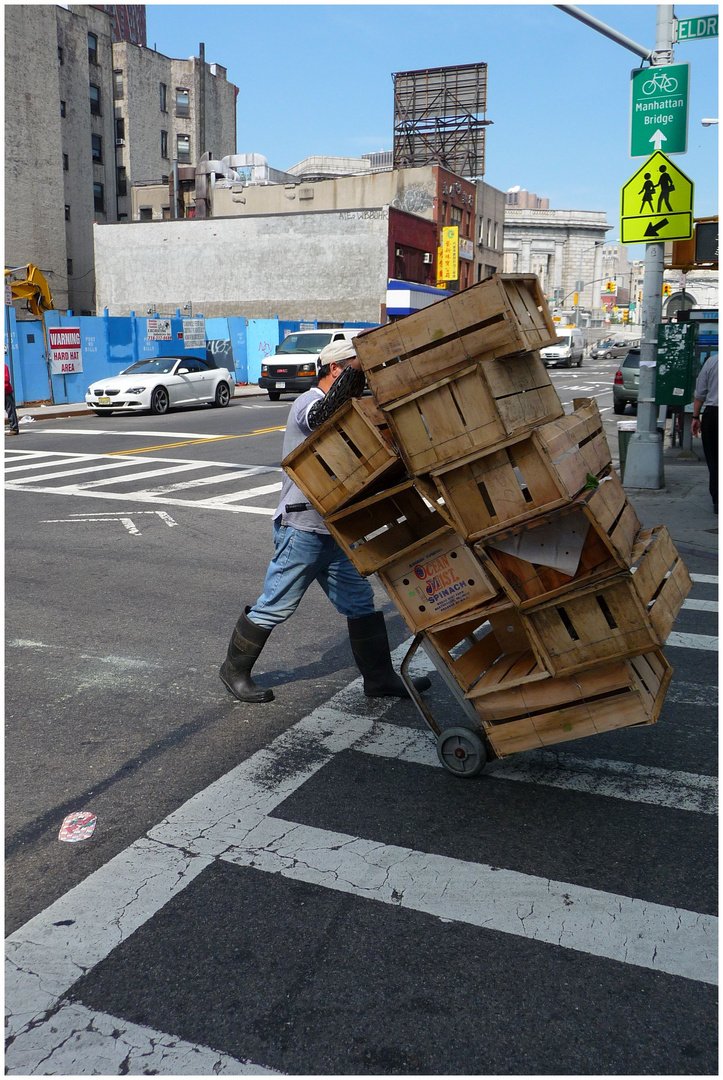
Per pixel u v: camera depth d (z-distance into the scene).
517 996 2.54
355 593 4.71
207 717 4.59
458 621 3.73
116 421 21.22
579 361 52.50
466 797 3.72
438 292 45.78
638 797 3.71
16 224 43.53
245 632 4.70
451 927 2.84
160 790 3.79
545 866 3.19
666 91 10.05
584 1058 2.32
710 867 3.18
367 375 3.51
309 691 4.97
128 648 5.66
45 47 44.56
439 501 3.68
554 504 3.33
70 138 51.44
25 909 2.95
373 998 2.53
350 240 42.28
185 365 24.25
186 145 64.62
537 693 3.65
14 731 4.42
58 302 46.38
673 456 14.79
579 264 105.69
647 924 2.85
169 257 45.44
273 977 2.62
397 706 4.75
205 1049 2.35
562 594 3.43
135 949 2.74
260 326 35.75
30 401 24.36
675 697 4.85
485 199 57.09
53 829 3.47
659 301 10.84
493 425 3.35
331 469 3.81
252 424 20.38
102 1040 2.38
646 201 10.36
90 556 8.05
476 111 55.94
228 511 10.20
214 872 3.15
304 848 3.31
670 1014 2.46
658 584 3.67
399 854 3.26
